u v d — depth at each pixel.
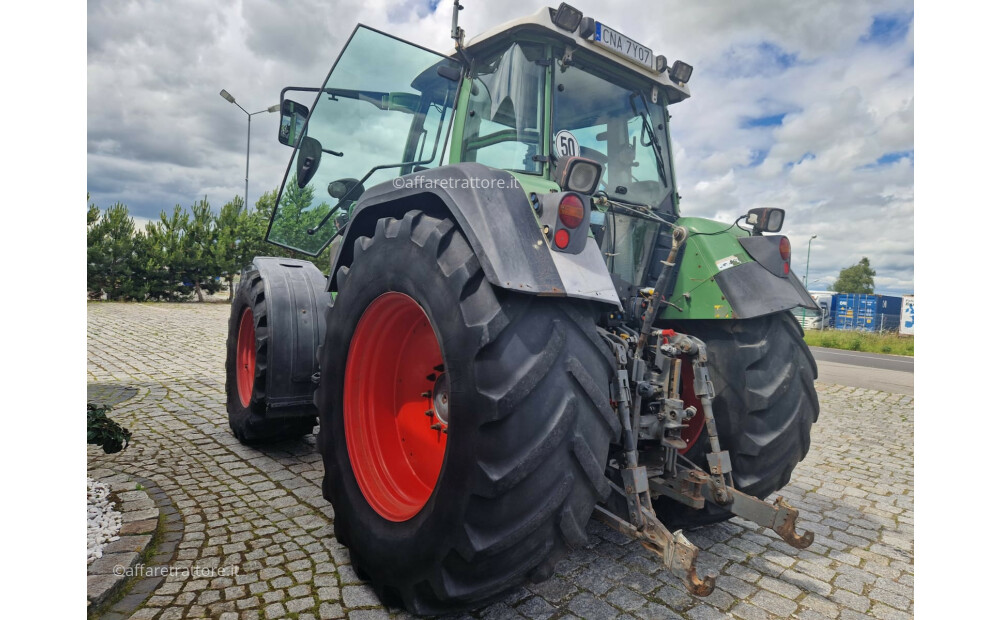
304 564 2.53
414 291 2.04
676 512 2.76
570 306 1.96
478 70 2.91
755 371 2.65
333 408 2.50
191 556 2.58
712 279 2.71
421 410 2.44
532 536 1.82
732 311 2.61
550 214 1.96
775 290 2.65
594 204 2.69
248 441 4.20
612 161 2.99
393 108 3.32
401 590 2.06
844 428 5.67
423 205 2.33
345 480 2.41
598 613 2.22
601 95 2.96
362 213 2.58
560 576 2.50
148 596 2.25
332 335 2.53
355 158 3.34
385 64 3.11
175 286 21.22
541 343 1.83
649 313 2.37
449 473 1.85
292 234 3.61
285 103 3.46
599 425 1.92
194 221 21.59
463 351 1.83
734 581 2.53
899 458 4.60
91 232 19.34
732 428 2.66
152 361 7.90
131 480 3.36
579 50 2.79
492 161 2.75
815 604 2.36
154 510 2.91
